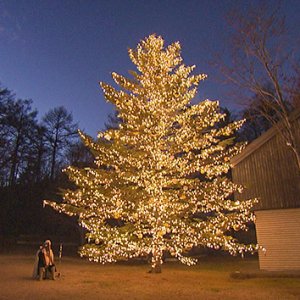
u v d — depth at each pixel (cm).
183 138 1700
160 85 1711
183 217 1812
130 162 1656
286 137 1602
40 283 1349
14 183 4231
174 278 1516
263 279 1491
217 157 1734
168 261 2548
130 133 1698
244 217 1652
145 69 1786
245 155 1777
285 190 1653
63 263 2241
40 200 4062
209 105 1698
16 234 3953
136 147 1733
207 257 2820
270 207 1669
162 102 1689
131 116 1683
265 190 1698
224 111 2591
